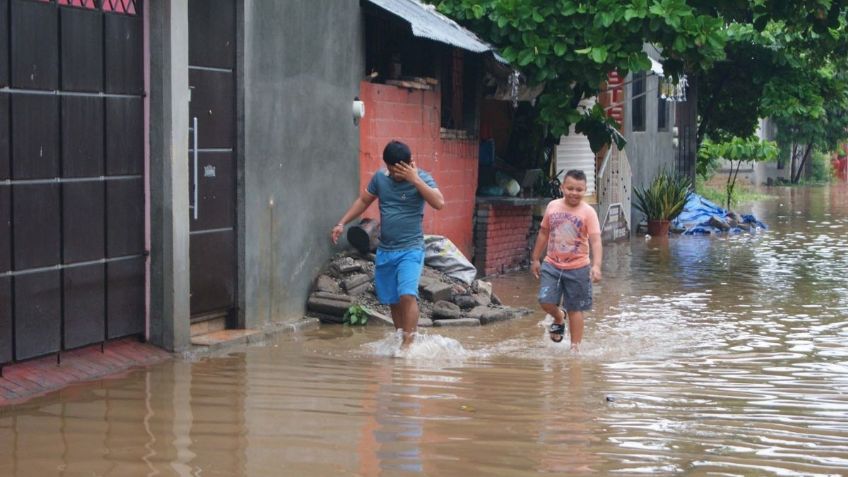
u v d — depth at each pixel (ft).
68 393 37.17
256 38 50.11
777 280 77.61
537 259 51.49
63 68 39.68
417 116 68.18
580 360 46.50
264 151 51.19
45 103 38.93
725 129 152.76
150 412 34.76
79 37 40.42
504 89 76.79
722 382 42.06
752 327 56.70
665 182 120.26
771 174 242.58
